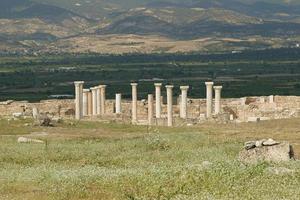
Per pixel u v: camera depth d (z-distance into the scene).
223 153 66.06
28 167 59.25
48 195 43.25
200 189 42.09
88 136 85.44
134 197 40.47
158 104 118.44
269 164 51.97
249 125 99.50
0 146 74.50
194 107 129.00
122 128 98.38
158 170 49.44
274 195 38.47
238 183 43.44
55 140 81.19
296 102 128.38
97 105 125.44
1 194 44.12
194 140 78.00
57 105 133.25
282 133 84.62
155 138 75.62
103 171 51.19
